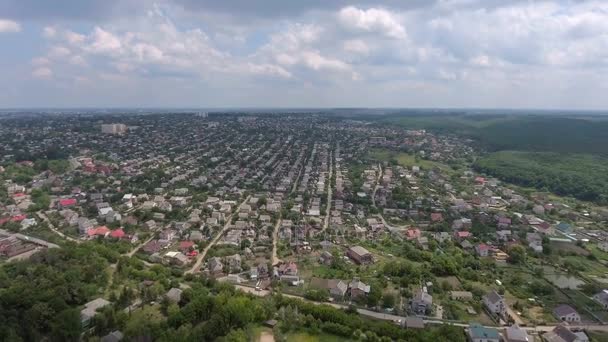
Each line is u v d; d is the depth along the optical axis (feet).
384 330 466.70
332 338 463.01
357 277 627.05
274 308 506.48
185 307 472.85
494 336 462.60
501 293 590.14
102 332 453.17
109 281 565.12
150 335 431.43
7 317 444.55
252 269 633.20
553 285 624.18
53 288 495.82
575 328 500.33
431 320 508.53
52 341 426.51
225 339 433.89
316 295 559.38
